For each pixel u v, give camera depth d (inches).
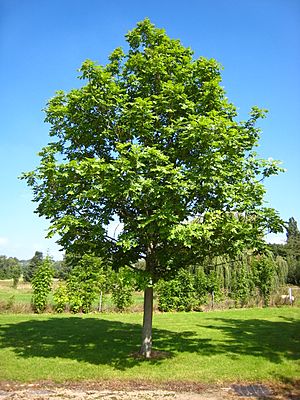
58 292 839.7
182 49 396.8
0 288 1706.4
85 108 351.6
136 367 333.4
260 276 1099.9
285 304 1061.1
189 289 938.7
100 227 337.7
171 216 298.7
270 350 414.9
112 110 364.2
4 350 400.8
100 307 868.0
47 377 303.7
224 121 322.3
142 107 334.3
